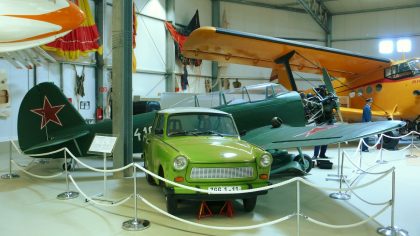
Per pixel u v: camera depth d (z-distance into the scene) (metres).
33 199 4.78
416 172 6.67
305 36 19.47
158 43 14.68
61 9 3.77
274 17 19.00
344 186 5.56
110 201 4.63
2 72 9.38
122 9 6.05
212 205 4.32
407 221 3.94
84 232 3.58
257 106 6.72
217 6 17.78
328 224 3.67
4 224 3.81
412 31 17.77
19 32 3.75
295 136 5.03
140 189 5.30
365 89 11.81
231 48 8.48
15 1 3.41
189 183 3.81
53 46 9.98
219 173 3.86
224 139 4.59
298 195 3.41
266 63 10.00
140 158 8.48
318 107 7.41
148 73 14.19
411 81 10.40
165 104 8.98
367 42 18.75
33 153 6.21
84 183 5.70
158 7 14.59
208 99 7.08
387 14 18.25
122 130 6.11
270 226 3.76
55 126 6.42
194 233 3.54
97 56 12.00
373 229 3.68
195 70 16.75
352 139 4.05
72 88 11.23
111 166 7.20
